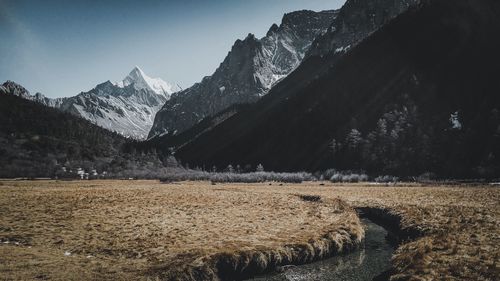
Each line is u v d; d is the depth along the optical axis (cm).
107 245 2862
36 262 2395
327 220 4062
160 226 3641
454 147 13950
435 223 3384
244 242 2909
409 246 2772
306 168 18562
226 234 3253
